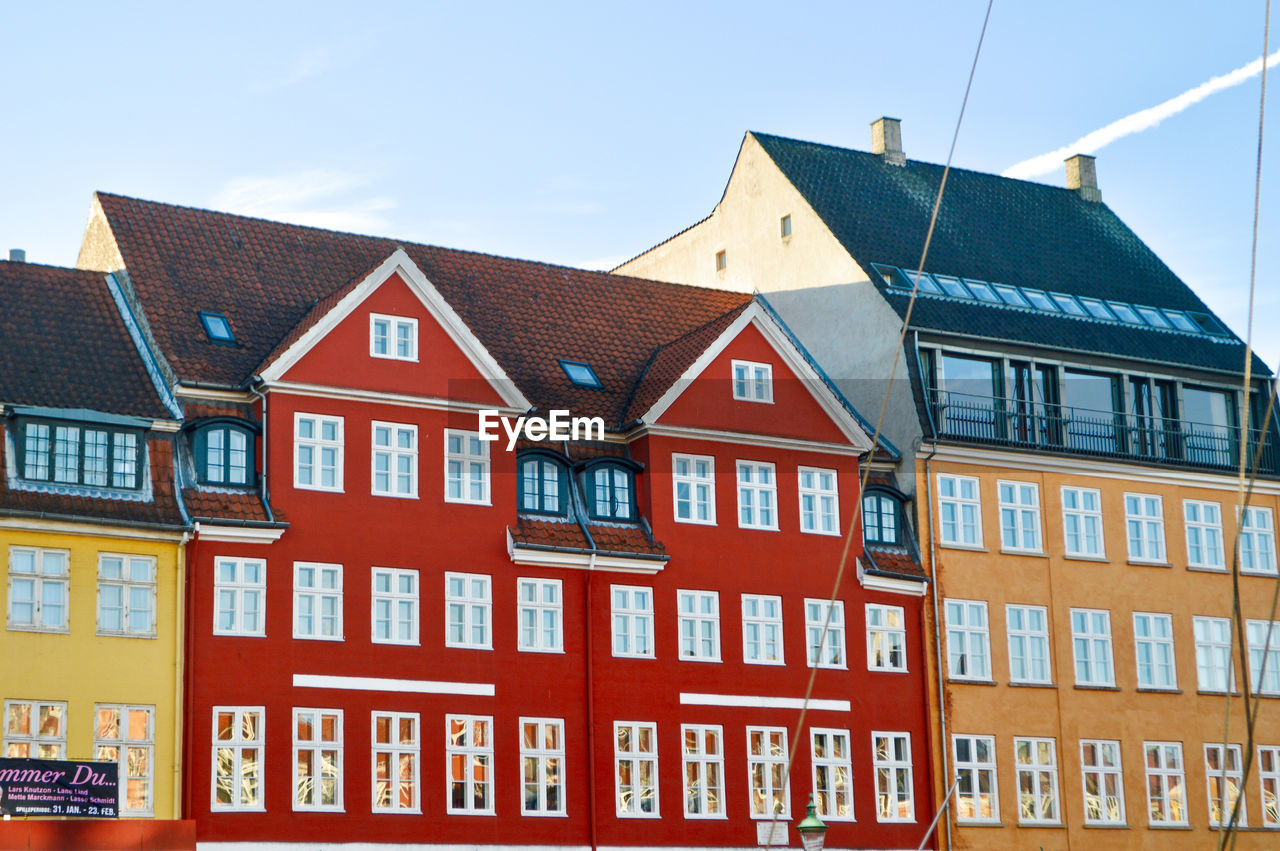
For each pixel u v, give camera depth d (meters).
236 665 36.03
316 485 37.78
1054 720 45.84
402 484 38.81
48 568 34.62
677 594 41.56
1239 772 48.47
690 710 41.03
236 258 42.34
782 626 42.75
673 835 40.12
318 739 36.59
